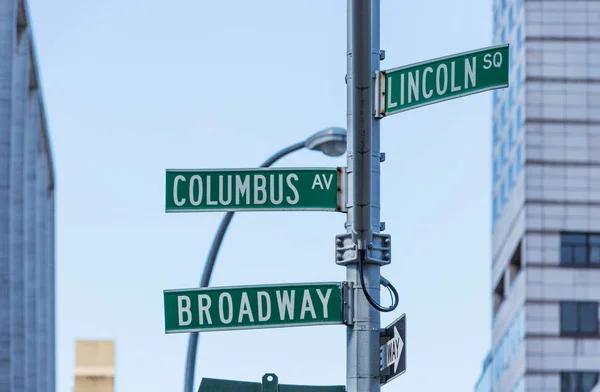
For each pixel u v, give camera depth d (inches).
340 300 853.8
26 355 3324.3
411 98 866.8
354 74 752.3
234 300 865.5
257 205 876.0
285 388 916.0
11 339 2733.8
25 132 3255.4
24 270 3097.9
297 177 877.8
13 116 3117.6
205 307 864.9
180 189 879.1
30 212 3580.2
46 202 4097.0
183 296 866.1
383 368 836.6
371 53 807.7
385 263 850.8
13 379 2910.9
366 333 842.8
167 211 875.4
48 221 4323.3
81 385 1221.7
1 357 2684.5
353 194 795.4
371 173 813.2
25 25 3161.9
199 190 879.7
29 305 3501.5
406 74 871.7
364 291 825.5
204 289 866.8
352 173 844.0
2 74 2815.0
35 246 3567.9
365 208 797.2
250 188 878.4
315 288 860.6
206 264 1450.5
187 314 863.7
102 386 1239.5
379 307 828.0
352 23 735.1
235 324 861.2
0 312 2706.7
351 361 842.8
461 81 874.1
